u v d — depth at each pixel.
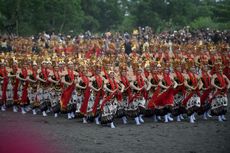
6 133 14.78
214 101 16.75
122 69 16.72
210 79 16.92
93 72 16.88
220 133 14.72
